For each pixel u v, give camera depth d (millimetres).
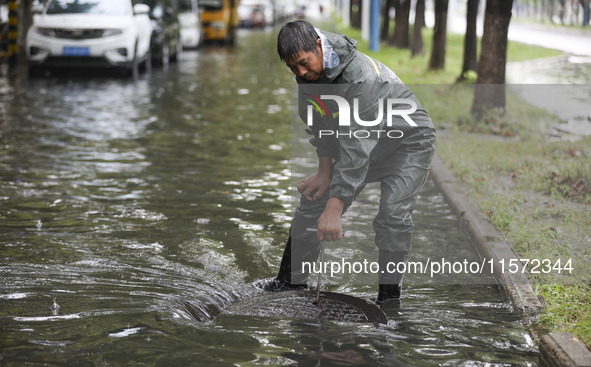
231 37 35500
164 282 5023
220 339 4012
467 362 3803
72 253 5613
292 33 4105
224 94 16938
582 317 4375
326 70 4168
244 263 5531
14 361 3670
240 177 8477
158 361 3705
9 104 14141
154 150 10039
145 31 20688
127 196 7488
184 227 6426
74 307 4465
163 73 21453
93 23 18906
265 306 4520
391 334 4152
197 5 31953
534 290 4883
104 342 3926
